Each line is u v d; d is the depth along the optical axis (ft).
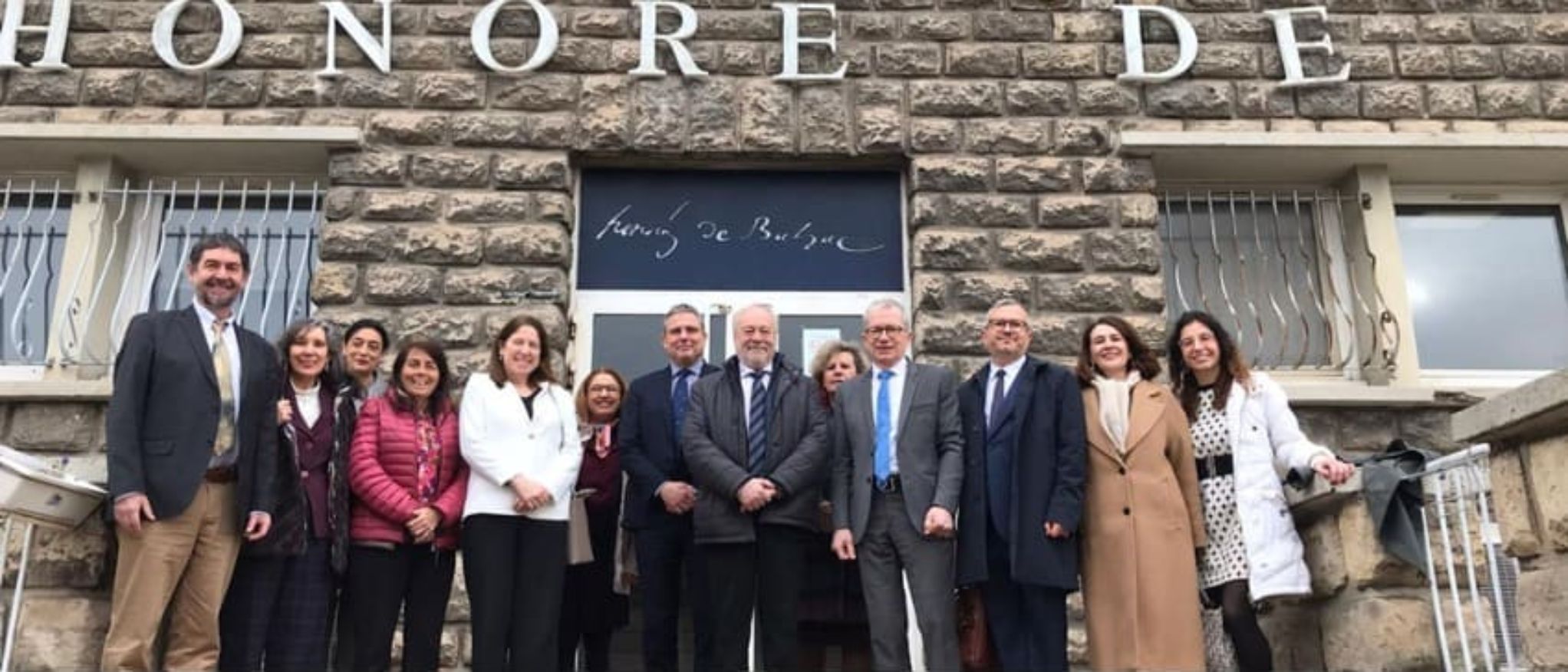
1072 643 20.07
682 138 22.74
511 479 15.78
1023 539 15.46
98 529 16.05
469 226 22.11
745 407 16.49
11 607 15.96
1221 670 17.30
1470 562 14.40
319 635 15.64
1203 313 17.40
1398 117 23.25
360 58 22.91
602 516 18.37
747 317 16.81
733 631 15.75
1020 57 23.40
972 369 21.56
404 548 16.07
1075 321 21.93
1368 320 22.75
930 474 15.98
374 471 15.99
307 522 15.70
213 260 15.51
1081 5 23.75
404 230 21.99
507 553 15.84
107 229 22.40
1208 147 22.63
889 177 23.50
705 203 23.30
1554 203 24.11
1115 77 23.39
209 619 14.92
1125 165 22.84
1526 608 11.74
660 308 22.75
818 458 16.03
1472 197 24.04
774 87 23.11
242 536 15.25
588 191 23.30
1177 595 15.43
